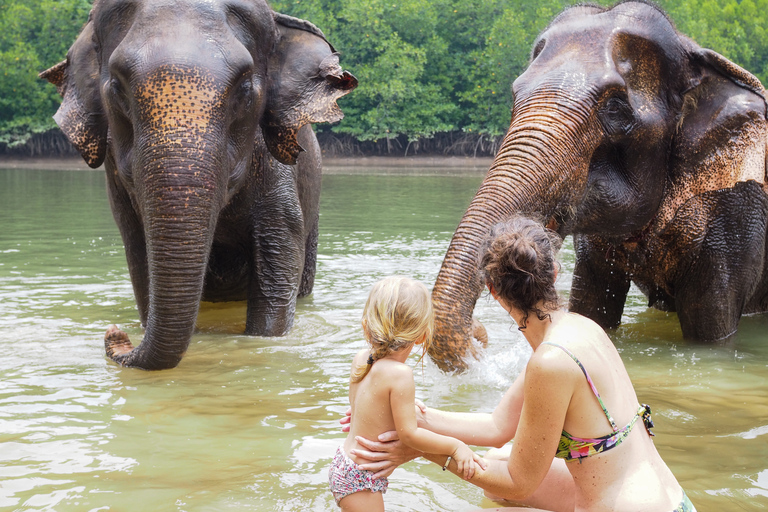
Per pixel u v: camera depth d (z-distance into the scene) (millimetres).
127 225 6125
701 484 3381
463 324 4344
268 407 4391
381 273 9172
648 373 5242
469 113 60969
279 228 6203
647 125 5281
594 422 2645
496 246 2764
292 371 5129
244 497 3217
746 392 4824
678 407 4504
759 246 6035
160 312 4801
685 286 6008
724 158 5574
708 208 5820
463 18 63562
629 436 2686
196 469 3508
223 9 5262
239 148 5383
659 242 5879
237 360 5375
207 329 6410
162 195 4680
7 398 4477
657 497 2607
